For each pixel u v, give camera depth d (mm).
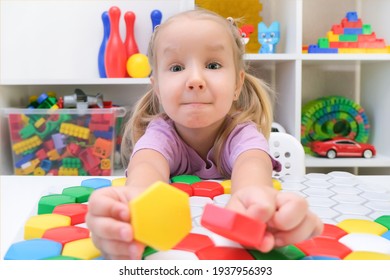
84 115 1266
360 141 1461
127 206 323
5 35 1470
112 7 1331
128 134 1114
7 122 1346
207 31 618
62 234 417
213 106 635
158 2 1476
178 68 632
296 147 951
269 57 1250
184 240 392
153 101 869
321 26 1570
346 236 417
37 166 1273
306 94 1616
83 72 1495
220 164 765
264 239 326
